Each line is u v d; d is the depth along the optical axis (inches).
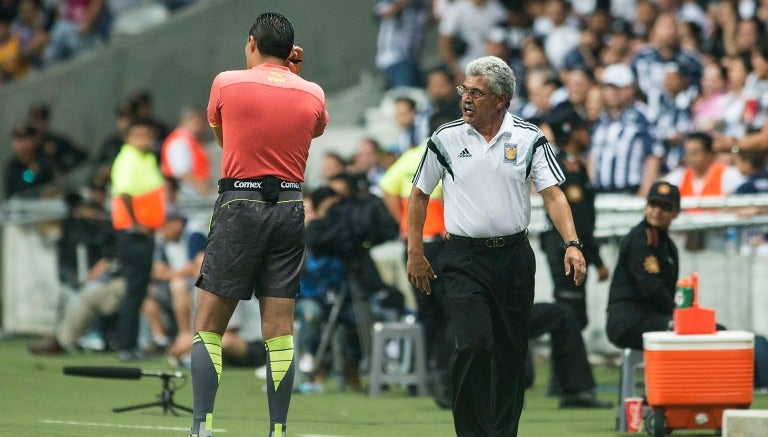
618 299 1190.9
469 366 936.3
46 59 3043.8
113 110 2746.1
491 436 949.2
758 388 1327.5
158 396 1270.9
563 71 2044.8
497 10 2335.1
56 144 2517.2
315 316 1515.7
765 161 1626.5
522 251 943.0
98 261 2031.3
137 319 1860.2
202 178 2247.8
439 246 1384.1
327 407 1369.3
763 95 1727.4
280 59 961.5
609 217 1641.2
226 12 2647.6
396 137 2389.3
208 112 952.3
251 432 1152.8
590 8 2231.8
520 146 927.0
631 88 1813.5
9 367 1755.7
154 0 3260.3
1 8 3070.9
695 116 1828.2
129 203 1828.2
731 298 1555.1
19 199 2329.0
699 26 1971.0
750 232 1544.0
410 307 1788.9
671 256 1186.6
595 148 1809.8
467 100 922.1
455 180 938.1
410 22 2447.1
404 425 1218.0
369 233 1478.8
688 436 1091.3
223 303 940.6
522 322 949.2
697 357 1057.5
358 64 2691.9
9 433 1124.5
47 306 2174.0
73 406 1350.9
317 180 2182.6
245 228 929.5
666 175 1785.2
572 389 1317.7
